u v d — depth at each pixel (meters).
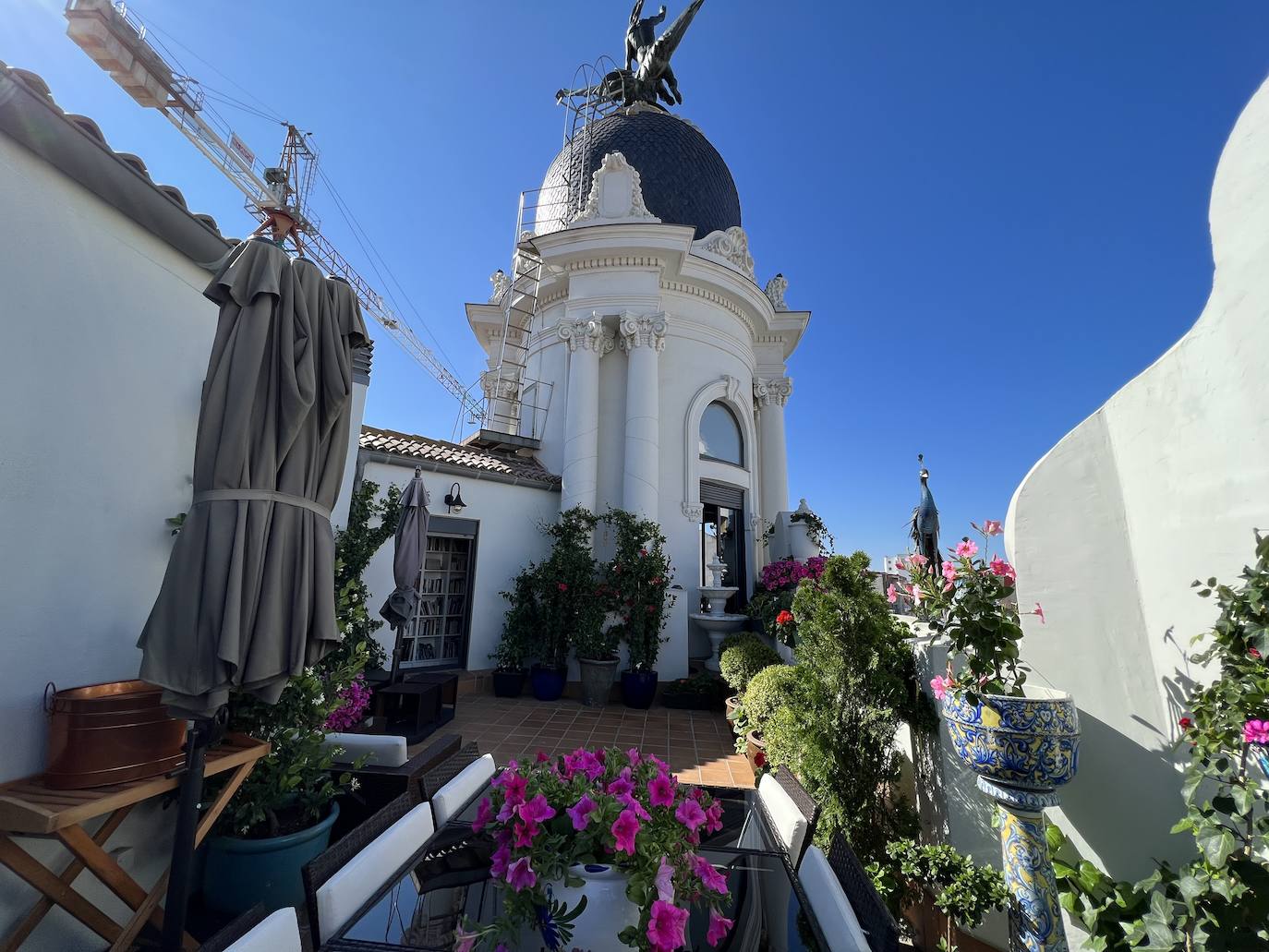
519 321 16.08
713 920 2.23
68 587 3.03
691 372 13.27
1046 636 3.24
